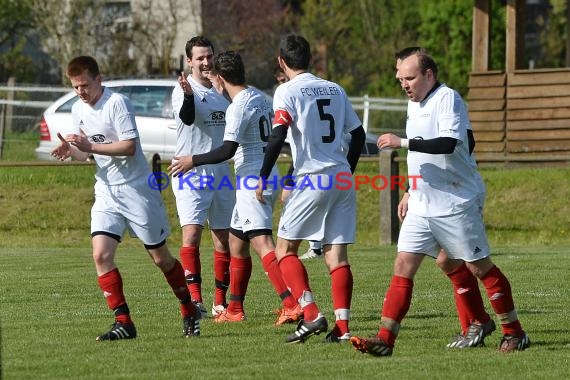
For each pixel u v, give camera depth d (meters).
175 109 35.59
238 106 31.95
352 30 154.00
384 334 26.86
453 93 26.92
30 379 24.61
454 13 135.50
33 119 96.94
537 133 82.69
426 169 27.09
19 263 53.25
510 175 74.81
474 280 28.62
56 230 68.81
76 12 128.75
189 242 35.88
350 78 146.12
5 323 33.41
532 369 25.36
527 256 55.09
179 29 142.62
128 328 30.09
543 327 31.92
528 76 83.00
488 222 69.38
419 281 44.66
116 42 133.75
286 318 33.06
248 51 144.62
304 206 28.98
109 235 30.05
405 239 27.33
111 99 29.88
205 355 27.61
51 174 75.12
